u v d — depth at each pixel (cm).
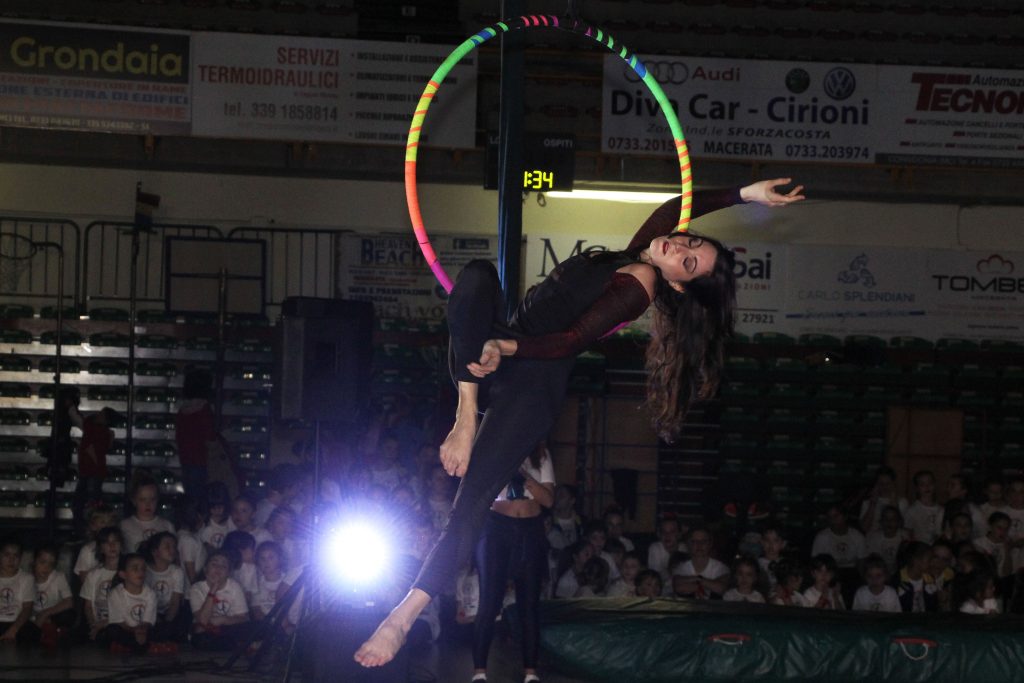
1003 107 1270
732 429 1303
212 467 1127
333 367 752
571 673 741
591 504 1228
